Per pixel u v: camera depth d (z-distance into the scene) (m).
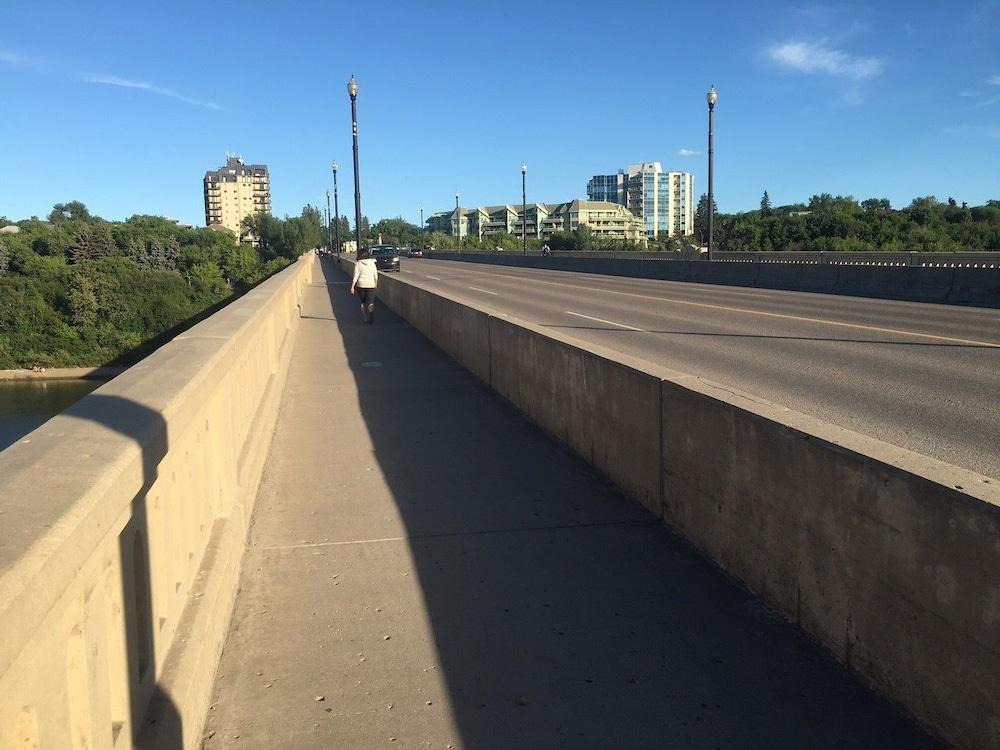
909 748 2.88
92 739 2.04
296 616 3.97
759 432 3.99
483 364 10.66
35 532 1.72
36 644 1.69
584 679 3.40
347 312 22.34
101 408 2.88
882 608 3.14
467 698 3.27
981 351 12.62
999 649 2.61
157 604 2.83
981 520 2.66
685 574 4.40
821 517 3.51
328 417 8.59
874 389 9.66
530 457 6.85
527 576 4.43
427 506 5.64
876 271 25.80
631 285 33.50
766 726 3.04
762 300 24.09
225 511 4.40
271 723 3.08
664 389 5.07
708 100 35.38
